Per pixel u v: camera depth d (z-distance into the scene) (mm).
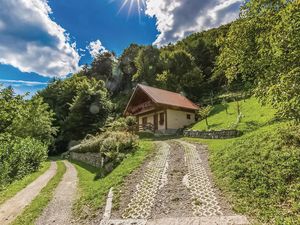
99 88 56812
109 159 18922
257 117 24297
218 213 8500
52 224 10289
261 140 13219
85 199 12758
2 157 19312
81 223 9984
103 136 26469
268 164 10469
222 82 52250
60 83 74188
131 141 21859
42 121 40875
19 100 30328
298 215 7105
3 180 18078
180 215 8828
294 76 6984
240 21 11750
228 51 12492
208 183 11438
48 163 33781
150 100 38594
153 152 19594
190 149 19438
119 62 75000
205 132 26156
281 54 8211
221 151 15258
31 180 19953
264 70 9703
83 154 32125
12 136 29250
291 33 7441
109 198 11750
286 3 8945
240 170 11148
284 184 8828
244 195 9281
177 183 12109
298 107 7285
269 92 7586
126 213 9844
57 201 13414
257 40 10406
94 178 18578
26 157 23359
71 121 52594
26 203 13477
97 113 52344
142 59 62438
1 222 10984
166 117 37094
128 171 15094
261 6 10211
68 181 19031
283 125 13914
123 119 40312
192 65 56844
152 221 8727
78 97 53125
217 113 35312
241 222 7598
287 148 11023
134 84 62688
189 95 51469
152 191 11602
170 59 58750
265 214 7711
